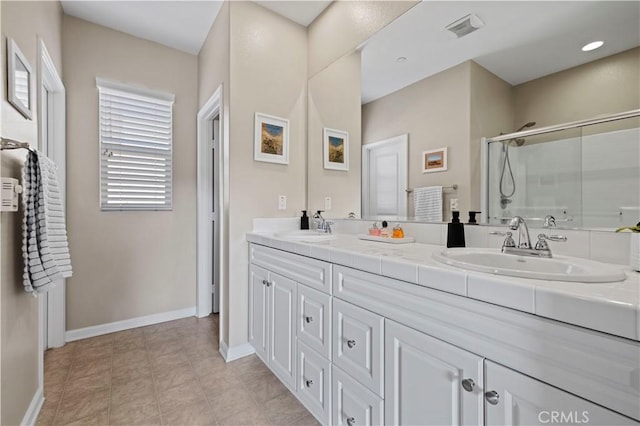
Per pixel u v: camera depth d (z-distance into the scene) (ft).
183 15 7.66
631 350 1.73
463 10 4.61
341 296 4.05
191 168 9.50
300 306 4.95
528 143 3.92
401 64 5.56
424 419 2.92
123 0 7.07
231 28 6.81
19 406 4.25
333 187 7.18
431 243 5.04
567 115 3.58
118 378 5.97
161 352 7.07
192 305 9.53
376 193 6.18
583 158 3.46
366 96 6.31
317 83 7.71
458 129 4.71
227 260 6.93
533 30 3.89
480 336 2.47
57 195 4.80
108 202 8.13
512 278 2.39
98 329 7.99
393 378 3.26
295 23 7.94
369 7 6.15
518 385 2.23
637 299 1.81
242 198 6.98
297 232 6.90
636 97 3.11
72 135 7.62
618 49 3.24
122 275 8.36
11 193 3.70
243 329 6.95
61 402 5.21
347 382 3.92
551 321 2.06
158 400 5.30
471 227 4.47
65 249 4.84
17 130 4.21
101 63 8.02
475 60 4.47
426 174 5.20
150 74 8.76
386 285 3.35
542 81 3.80
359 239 5.77
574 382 1.95
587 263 2.97
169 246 9.12
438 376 2.79
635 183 3.08
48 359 6.68
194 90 9.54
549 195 3.73
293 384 5.12
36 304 4.94
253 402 5.27
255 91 7.18
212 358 6.82
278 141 7.56
